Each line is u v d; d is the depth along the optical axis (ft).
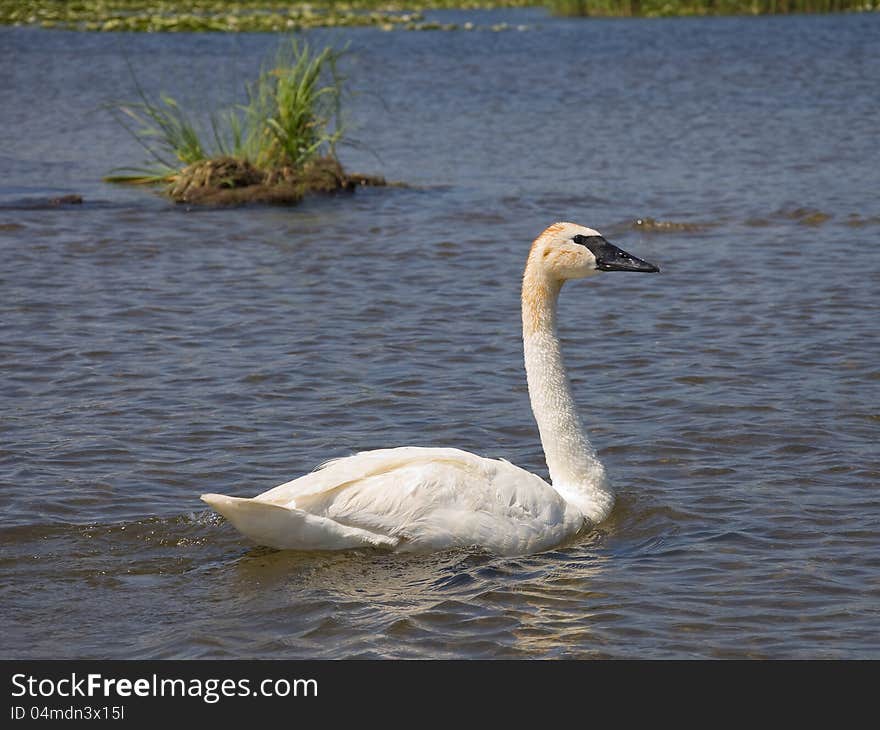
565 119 132.67
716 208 86.02
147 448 42.68
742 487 39.09
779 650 29.25
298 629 30.25
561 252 36.55
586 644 29.58
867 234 77.15
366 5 296.10
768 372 50.83
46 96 147.33
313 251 74.28
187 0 288.51
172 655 29.14
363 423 45.50
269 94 101.19
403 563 33.37
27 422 45.14
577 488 36.73
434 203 89.35
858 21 245.86
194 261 71.51
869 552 34.22
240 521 32.48
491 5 310.45
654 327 58.08
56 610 31.17
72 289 64.59
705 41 215.92
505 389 49.37
